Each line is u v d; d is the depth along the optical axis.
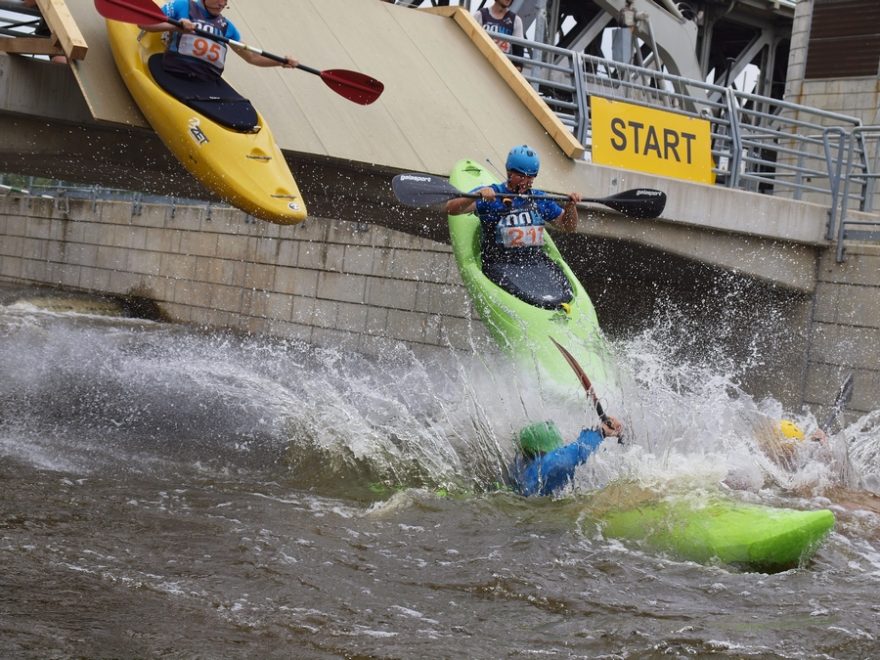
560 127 14.90
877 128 16.59
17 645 4.67
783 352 17.09
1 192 33.84
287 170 11.36
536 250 11.23
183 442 9.96
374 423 10.32
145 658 4.71
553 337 10.28
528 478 8.17
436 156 13.59
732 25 32.72
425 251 20.58
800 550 6.77
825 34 24.38
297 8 14.50
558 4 27.20
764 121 25.42
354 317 22.12
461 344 19.70
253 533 6.80
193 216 27.06
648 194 12.05
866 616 5.86
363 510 7.71
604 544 7.09
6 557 5.81
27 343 18.91
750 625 5.66
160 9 10.77
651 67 25.39
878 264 16.02
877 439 11.99
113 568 5.85
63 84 11.80
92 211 30.58
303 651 4.96
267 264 24.67
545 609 5.79
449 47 15.81
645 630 5.51
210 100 11.23
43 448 9.12
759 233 16.44
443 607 5.73
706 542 6.88
